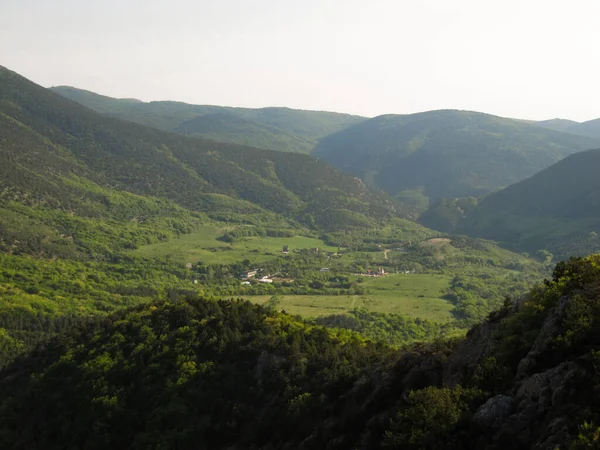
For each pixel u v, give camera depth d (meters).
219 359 76.75
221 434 65.94
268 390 69.31
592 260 47.47
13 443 74.81
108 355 82.50
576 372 34.03
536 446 32.31
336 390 62.84
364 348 74.81
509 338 43.50
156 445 66.50
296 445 57.34
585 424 29.67
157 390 74.44
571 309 39.25
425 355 54.50
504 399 36.75
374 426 47.34
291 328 80.75
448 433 36.66
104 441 69.88
